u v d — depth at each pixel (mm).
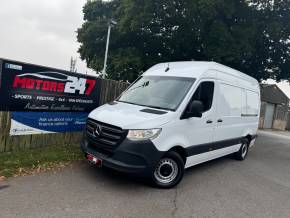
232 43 14953
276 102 33125
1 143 6367
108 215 4273
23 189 4801
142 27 17922
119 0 23531
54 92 7219
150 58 19344
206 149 6711
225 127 7457
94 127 5539
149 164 5176
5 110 6312
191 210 4828
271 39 17047
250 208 5242
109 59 20109
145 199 5004
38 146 7148
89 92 8227
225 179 6855
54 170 5852
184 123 5805
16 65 6309
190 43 17828
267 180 7273
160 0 16188
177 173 5773
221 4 14500
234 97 7871
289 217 5043
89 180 5555
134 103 6281
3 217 3885
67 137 7863
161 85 6480
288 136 24672
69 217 4090
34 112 6883
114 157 5117
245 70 18953
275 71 19812
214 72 6906
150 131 5168
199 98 6312
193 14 15344
